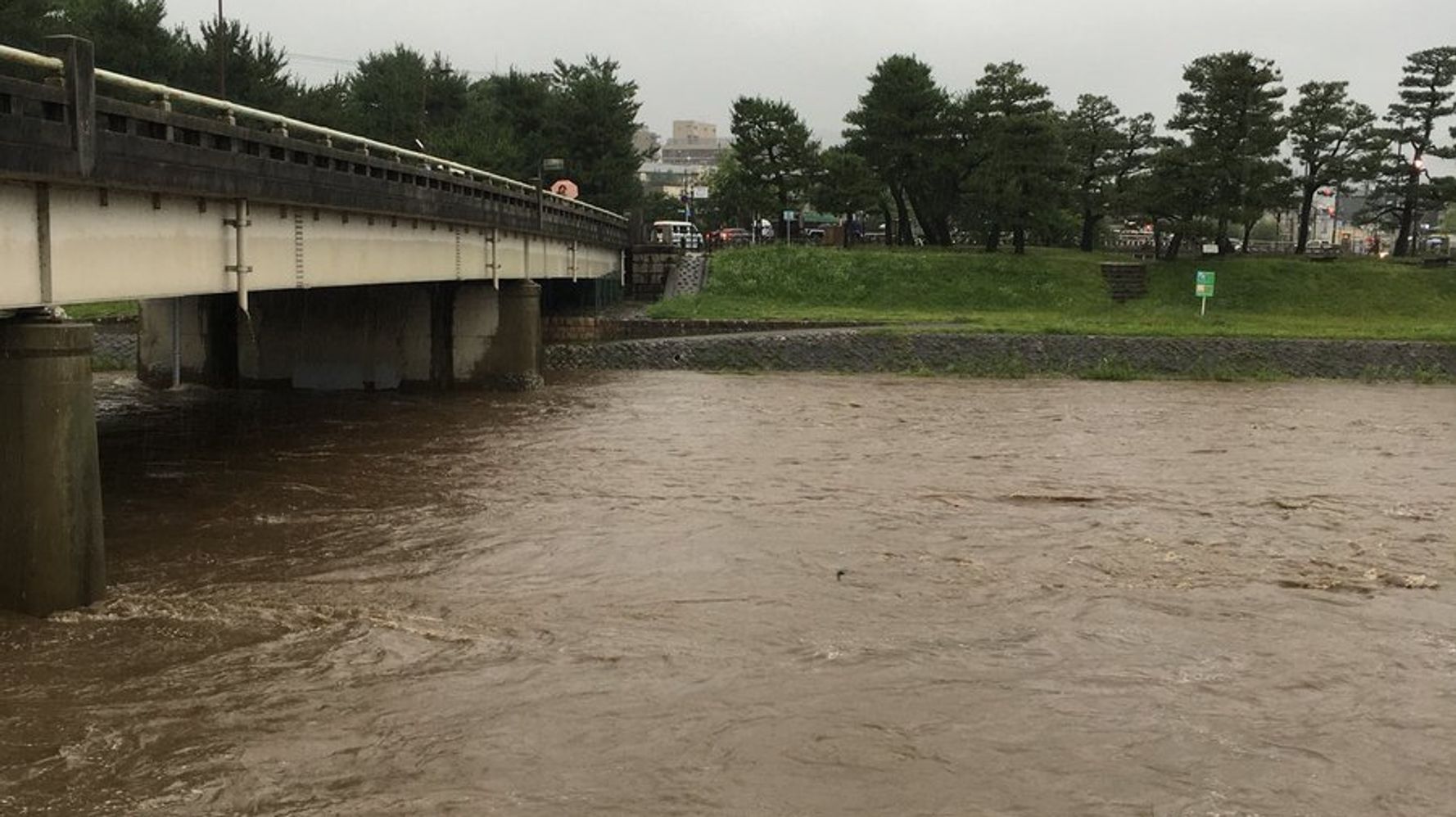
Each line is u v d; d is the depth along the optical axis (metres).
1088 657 15.91
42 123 15.27
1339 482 29.12
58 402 15.84
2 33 51.72
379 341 44.94
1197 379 53.50
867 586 19.00
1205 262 76.56
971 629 16.94
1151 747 13.05
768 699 14.10
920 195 87.81
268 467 28.56
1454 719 14.06
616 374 52.97
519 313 45.16
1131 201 80.31
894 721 13.55
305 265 27.27
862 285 72.38
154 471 27.83
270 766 12.02
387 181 30.69
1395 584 19.83
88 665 14.52
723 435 34.91
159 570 19.02
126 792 11.38
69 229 17.28
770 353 54.91
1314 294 71.81
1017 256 76.56
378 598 17.80
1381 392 49.50
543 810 11.30
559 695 14.05
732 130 88.94
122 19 65.19
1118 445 34.34
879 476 28.61
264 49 73.56
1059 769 12.47
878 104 84.19
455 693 14.02
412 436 33.97
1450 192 82.44
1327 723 13.88
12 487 15.89
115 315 58.62
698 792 11.72
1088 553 21.48
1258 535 23.22
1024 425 38.16
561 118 90.44
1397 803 11.93
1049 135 75.50
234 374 44.97
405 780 11.81
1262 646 16.52
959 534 22.81
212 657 14.95
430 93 99.38
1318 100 82.81
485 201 39.91
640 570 19.72
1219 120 74.25
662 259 75.56
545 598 17.98
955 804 11.63
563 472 28.62
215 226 22.66
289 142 24.89
